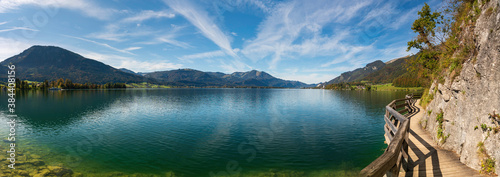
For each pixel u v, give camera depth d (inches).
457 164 247.0
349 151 525.3
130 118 1229.7
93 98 3132.4
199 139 707.4
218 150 576.7
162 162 491.2
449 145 299.3
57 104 2137.1
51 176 421.4
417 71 882.1
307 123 966.4
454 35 417.1
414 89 5354.3
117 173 434.3
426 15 754.8
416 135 398.6
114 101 2600.9
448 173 227.6
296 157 499.8
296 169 432.5
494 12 242.5
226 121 1102.4
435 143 337.1
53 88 6259.8
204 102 2556.6
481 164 218.5
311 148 564.4
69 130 894.4
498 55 218.4
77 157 530.3
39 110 1633.9
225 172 428.1
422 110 751.7
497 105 209.6
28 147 630.5
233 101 2746.1
